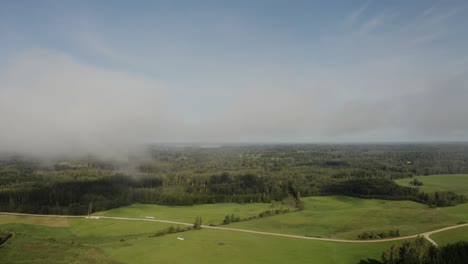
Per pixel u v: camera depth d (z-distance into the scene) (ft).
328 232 406.82
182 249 340.80
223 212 555.69
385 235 369.30
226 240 375.25
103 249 340.59
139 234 433.07
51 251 329.72
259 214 520.01
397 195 615.16
